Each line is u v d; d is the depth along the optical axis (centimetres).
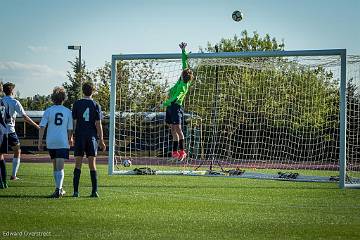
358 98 5653
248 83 6312
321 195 3741
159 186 4200
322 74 6325
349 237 2262
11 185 4081
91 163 3425
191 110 6219
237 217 2720
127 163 5641
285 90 6384
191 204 3156
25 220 2539
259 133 6488
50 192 3625
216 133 6369
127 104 6412
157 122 6906
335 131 6538
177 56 5153
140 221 2564
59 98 3438
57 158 3388
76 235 2230
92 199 3303
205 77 6106
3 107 3803
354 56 4978
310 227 2473
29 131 11856
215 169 6538
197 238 2202
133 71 6316
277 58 5584
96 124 3422
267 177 5112
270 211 2947
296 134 6538
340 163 4359
